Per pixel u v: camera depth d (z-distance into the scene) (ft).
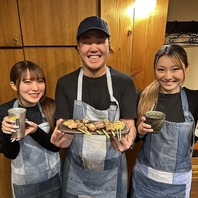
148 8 4.75
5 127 3.43
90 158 4.21
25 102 4.22
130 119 4.00
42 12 4.61
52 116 4.39
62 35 4.82
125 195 4.66
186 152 4.02
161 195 4.23
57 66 5.06
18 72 3.96
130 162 6.17
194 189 7.07
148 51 5.12
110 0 4.60
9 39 4.71
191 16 7.22
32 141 4.20
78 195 4.49
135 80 5.33
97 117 4.03
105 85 4.05
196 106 4.03
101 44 3.72
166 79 3.78
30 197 4.43
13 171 4.34
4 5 4.48
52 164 4.49
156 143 4.10
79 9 4.68
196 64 7.81
